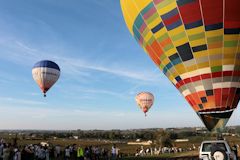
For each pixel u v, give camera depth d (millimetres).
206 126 15711
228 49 15148
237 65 15344
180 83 16406
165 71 17203
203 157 13719
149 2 16078
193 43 15352
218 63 15320
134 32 18094
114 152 27031
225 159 13117
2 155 20219
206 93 15531
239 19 14812
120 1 18531
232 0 14586
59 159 24703
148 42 17094
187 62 15719
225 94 15414
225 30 14930
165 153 38094
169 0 15359
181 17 15227
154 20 16109
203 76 15500
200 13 14891
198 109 15852
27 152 21578
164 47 16266
